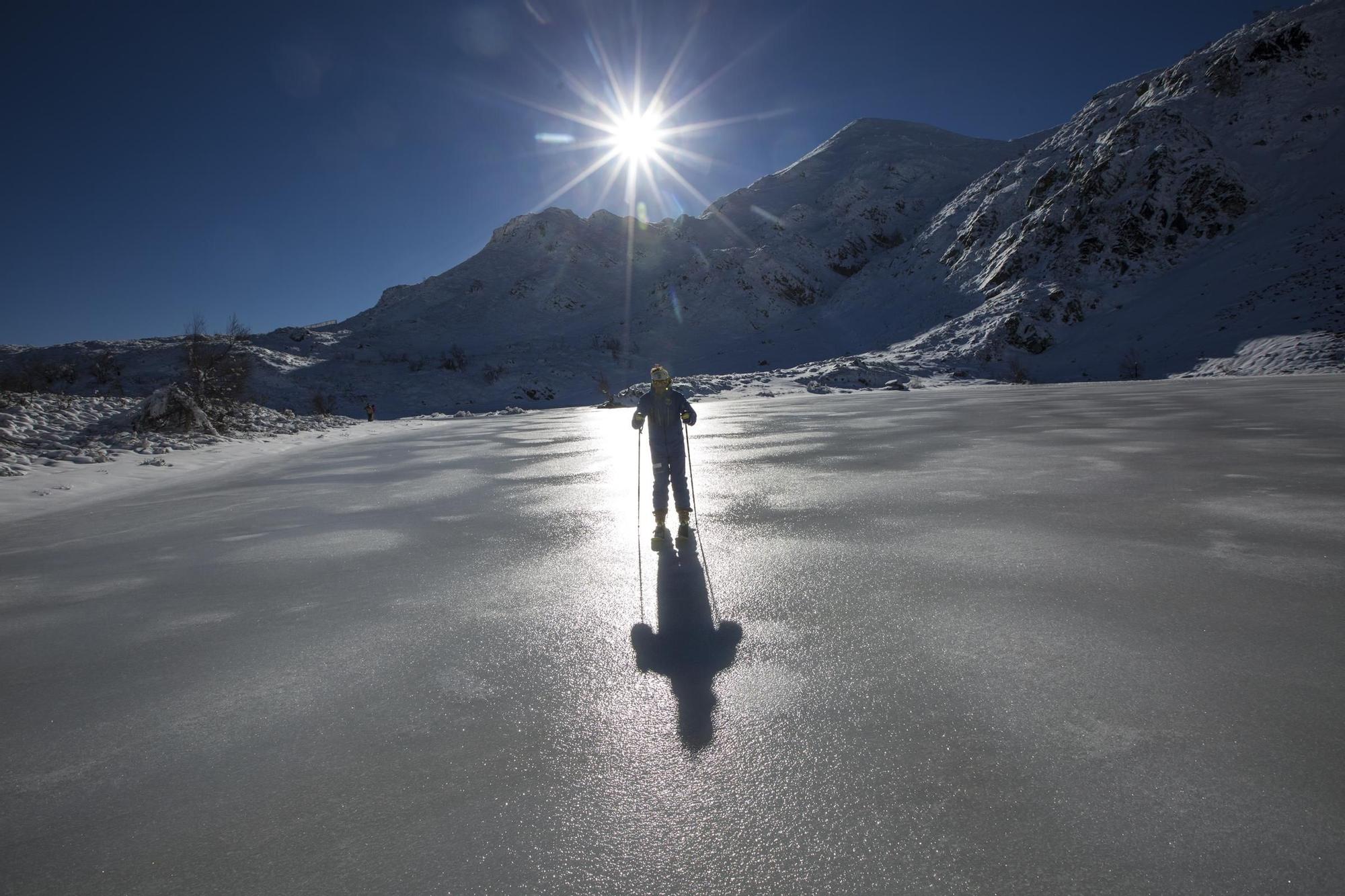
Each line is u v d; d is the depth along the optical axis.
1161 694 2.40
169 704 2.71
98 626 3.68
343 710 2.60
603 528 5.64
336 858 1.79
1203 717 2.23
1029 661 2.72
